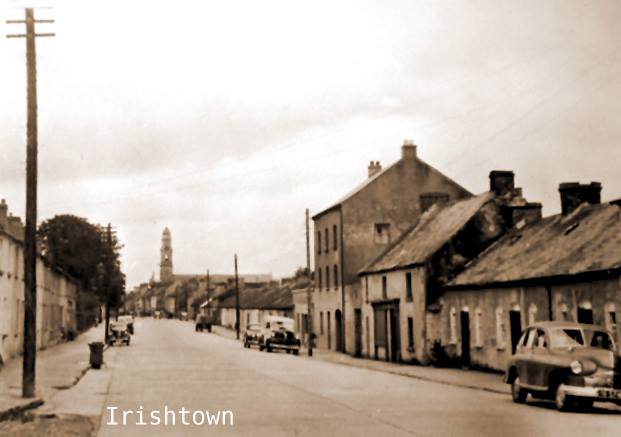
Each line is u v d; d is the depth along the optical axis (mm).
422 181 56000
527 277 28875
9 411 18109
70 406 20203
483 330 33375
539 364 19422
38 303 49000
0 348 34031
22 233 44156
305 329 65625
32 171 22500
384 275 44500
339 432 14875
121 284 94000
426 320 37500
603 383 17969
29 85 22625
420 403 20703
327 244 58750
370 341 46812
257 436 14461
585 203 32906
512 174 39625
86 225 88688
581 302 25625
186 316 182125
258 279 163625
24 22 22641
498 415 17719
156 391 24391
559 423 16125
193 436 14578
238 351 54844
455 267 38094
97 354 35250
